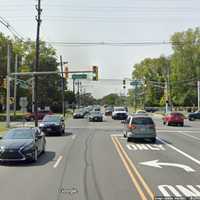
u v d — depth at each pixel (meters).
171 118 55.41
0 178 15.27
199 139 33.59
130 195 12.05
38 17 48.94
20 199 11.62
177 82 115.50
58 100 112.44
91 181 14.46
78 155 22.45
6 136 20.77
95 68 49.19
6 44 82.94
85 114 95.19
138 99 180.00
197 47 113.94
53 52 104.44
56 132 37.22
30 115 68.19
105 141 31.27
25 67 97.12
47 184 13.96
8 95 47.56
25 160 19.73
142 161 19.89
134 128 30.20
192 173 16.27
